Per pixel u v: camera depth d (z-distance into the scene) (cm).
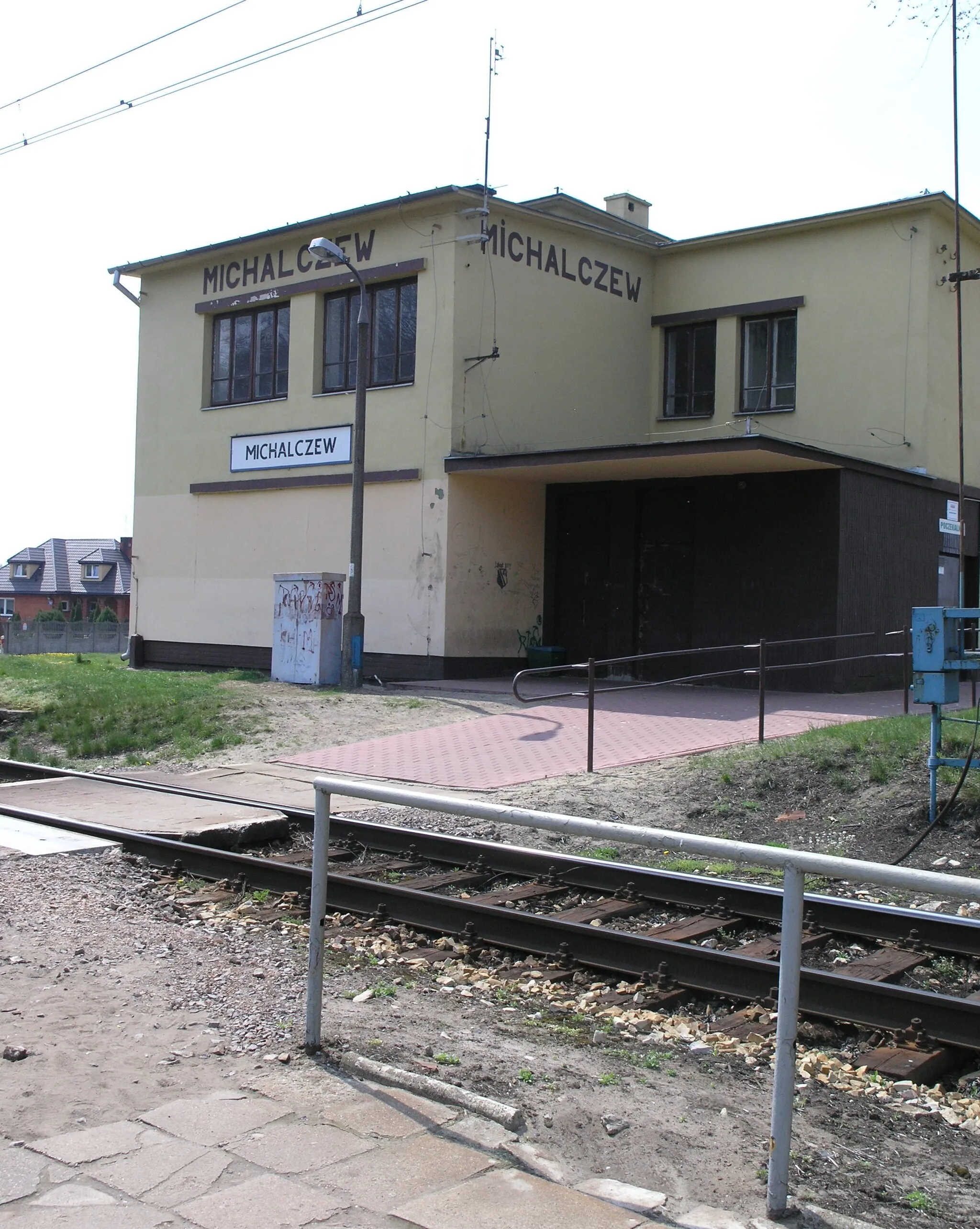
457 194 1964
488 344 2045
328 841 484
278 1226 343
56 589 7850
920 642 938
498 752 1338
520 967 648
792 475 1856
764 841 956
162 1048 486
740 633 1906
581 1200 363
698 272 2295
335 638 1955
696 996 604
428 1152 391
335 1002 560
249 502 2348
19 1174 374
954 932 655
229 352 2423
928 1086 495
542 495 2169
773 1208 358
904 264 2048
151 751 1497
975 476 2202
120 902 742
